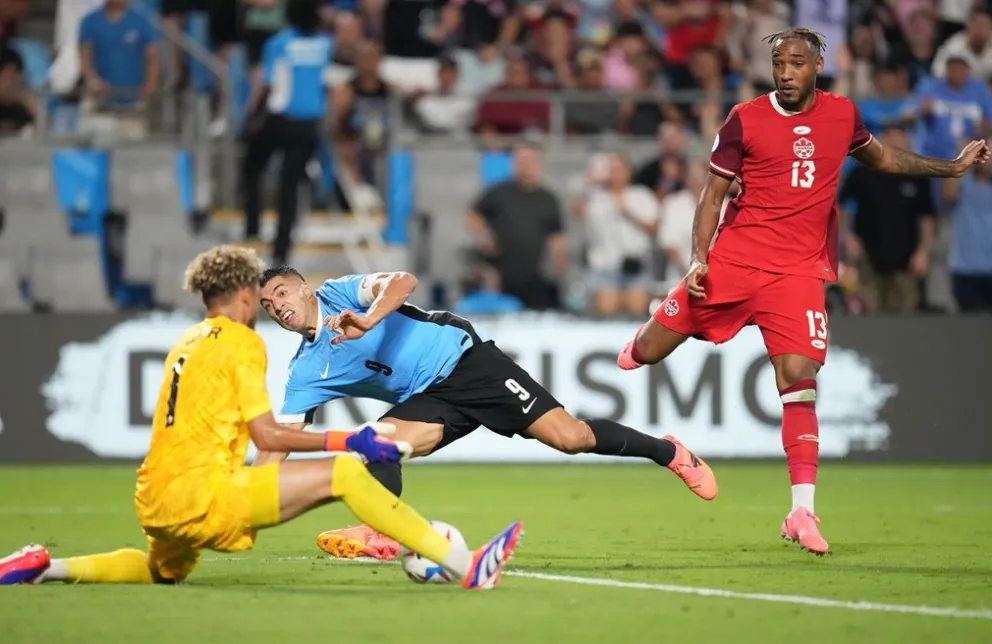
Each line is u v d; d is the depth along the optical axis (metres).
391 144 58.53
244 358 20.34
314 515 36.56
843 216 57.66
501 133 60.19
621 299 57.12
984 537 30.47
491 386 26.00
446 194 58.53
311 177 58.22
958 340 54.22
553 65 62.34
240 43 61.97
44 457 52.31
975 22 61.66
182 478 20.23
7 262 57.47
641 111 60.12
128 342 52.62
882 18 62.72
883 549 27.84
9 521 34.16
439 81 60.94
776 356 27.64
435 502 40.09
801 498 26.89
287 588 21.50
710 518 35.19
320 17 60.16
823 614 19.00
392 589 21.39
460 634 17.34
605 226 57.16
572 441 26.09
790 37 27.00
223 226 58.62
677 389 53.22
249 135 55.88
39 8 64.81
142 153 58.38
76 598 20.19
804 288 27.52
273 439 20.12
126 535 30.91
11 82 59.56
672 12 64.94
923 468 53.03
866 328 54.22
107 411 52.50
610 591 21.22
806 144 27.23
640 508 38.16
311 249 57.84
